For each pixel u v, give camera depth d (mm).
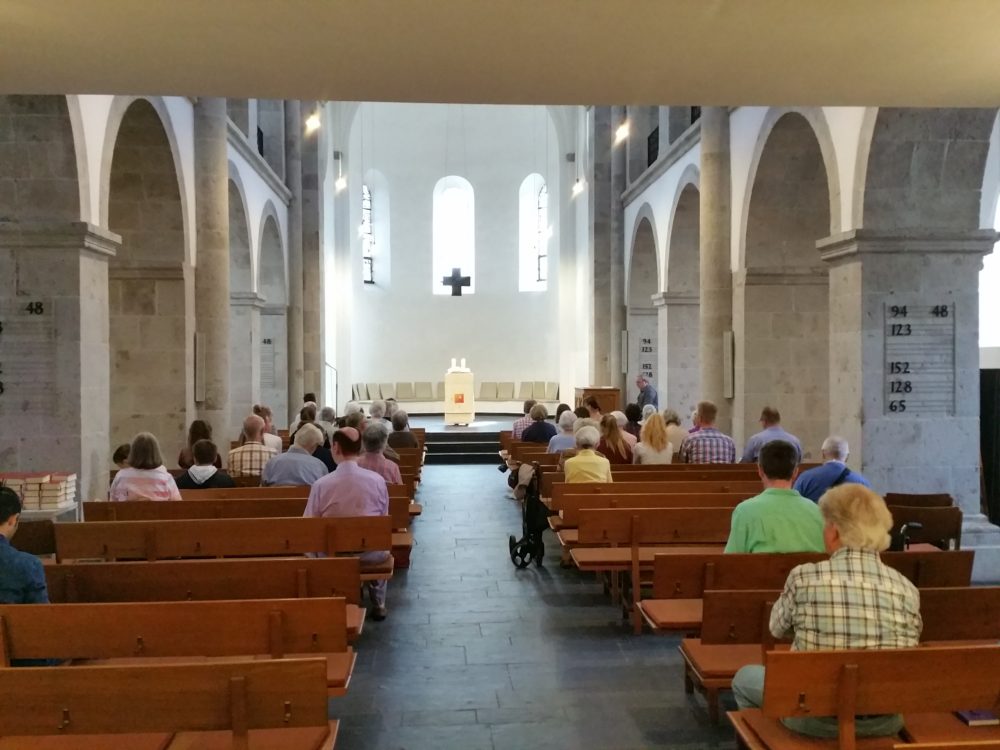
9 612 3719
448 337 28656
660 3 4562
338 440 6359
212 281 13312
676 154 17156
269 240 20234
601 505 7160
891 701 3189
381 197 28656
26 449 8680
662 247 18500
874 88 6070
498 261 28594
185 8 4590
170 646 3793
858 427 9078
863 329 9023
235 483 8867
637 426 12078
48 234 8562
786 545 4934
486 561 9227
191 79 5820
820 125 9922
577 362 26156
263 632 3812
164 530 5926
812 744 3455
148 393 12695
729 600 4207
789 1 4539
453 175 28719
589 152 23375
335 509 6246
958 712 3750
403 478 9883
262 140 20516
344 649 3842
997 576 8789
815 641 3375
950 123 8703
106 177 9430
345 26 4852
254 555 6141
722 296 13742
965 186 8938
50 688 2982
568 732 4832
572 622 6914
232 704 3020
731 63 5520
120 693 3002
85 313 8812
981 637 4227
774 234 13039
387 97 6281
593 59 5426
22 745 3512
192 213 13156
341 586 4680
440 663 5969
